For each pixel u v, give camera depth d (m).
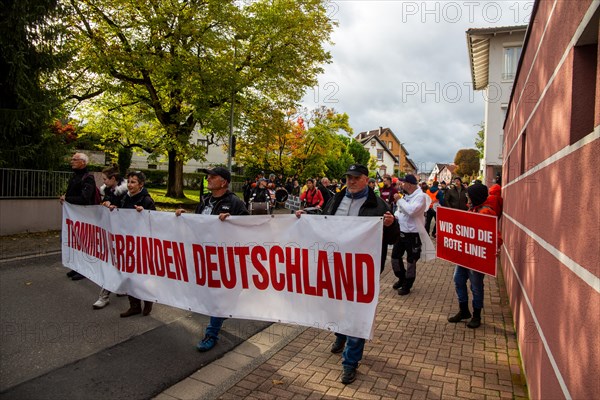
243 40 17.72
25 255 8.05
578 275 2.13
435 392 3.48
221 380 3.65
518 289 4.80
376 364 4.01
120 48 15.27
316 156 31.22
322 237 3.78
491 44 23.23
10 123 10.47
